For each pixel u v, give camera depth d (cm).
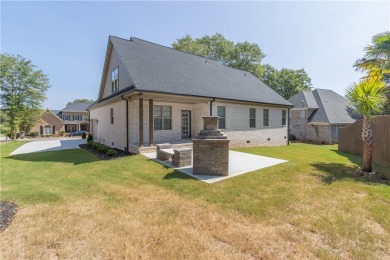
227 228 312
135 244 271
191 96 1080
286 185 511
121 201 422
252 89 1664
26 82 2973
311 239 282
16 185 542
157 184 535
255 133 1529
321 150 1378
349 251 255
